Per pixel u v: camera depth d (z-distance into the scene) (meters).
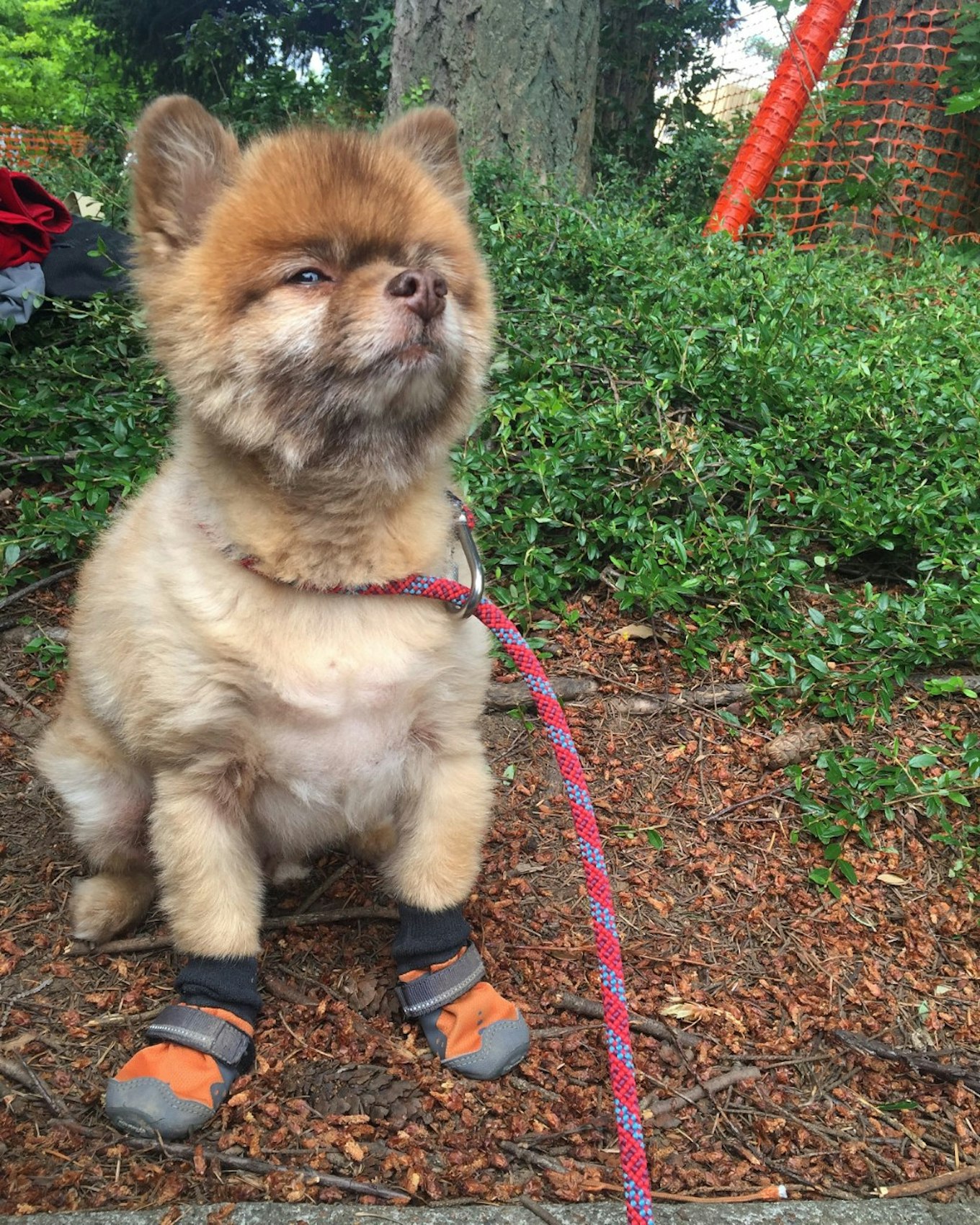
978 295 1.19
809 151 1.65
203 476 0.44
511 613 0.78
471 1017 0.46
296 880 0.58
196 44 2.94
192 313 0.42
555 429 0.84
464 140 1.47
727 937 0.56
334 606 0.43
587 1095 0.45
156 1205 0.38
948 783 0.63
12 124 2.15
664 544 0.79
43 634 0.75
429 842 0.47
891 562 0.84
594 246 1.06
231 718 0.43
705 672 0.75
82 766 0.52
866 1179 0.43
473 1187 0.40
